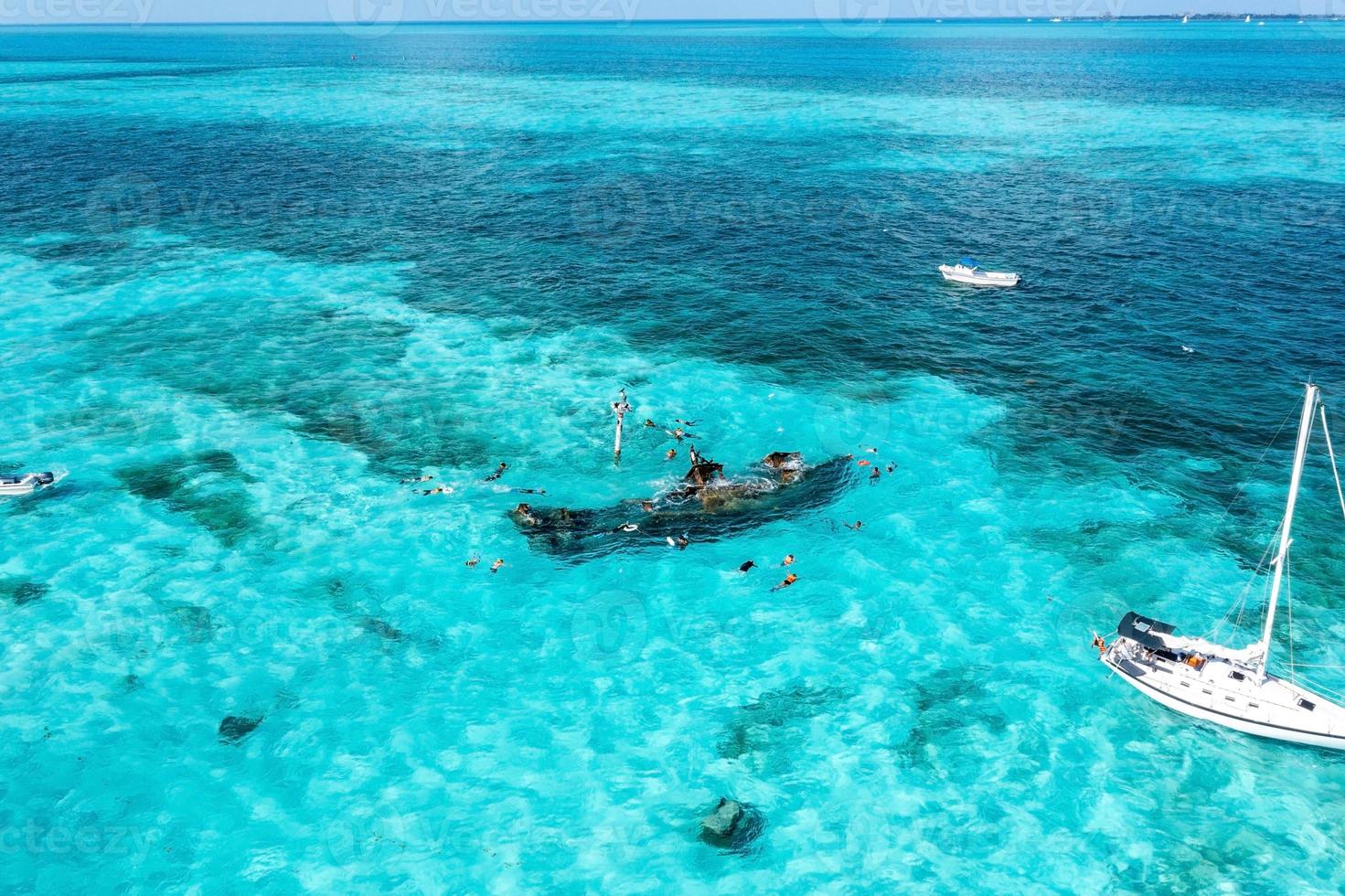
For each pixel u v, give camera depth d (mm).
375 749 24234
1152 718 25828
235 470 36375
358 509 34062
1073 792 23516
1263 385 44781
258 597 29484
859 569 31516
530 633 28422
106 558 31062
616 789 23312
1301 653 27875
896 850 21891
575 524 33375
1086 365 47000
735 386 44156
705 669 27234
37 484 34438
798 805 23016
